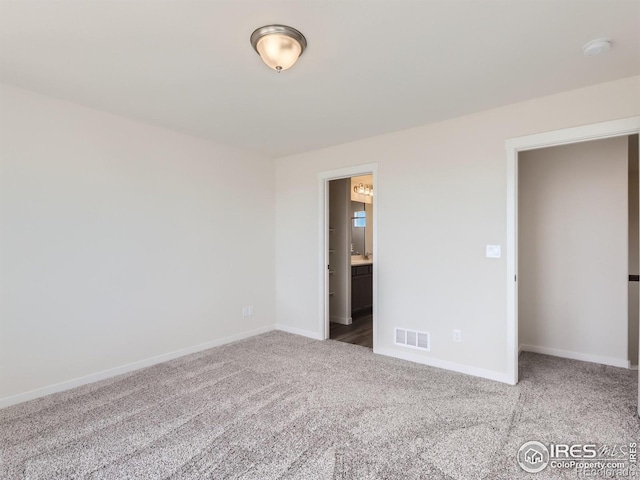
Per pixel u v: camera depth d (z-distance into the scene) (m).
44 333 2.67
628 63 2.20
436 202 3.26
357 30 1.84
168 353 3.45
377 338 3.65
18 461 1.87
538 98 2.73
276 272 4.65
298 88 2.54
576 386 2.78
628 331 3.50
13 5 1.62
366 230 6.92
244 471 1.78
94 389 2.77
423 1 1.61
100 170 2.98
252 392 2.69
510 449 1.95
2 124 2.47
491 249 2.96
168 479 1.73
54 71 2.29
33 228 2.62
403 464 1.83
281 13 1.70
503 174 2.90
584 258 3.45
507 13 1.71
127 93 2.63
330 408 2.43
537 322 3.70
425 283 3.33
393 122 3.25
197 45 1.98
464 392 2.67
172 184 3.50
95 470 1.80
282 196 4.58
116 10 1.67
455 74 2.34
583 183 3.46
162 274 3.41
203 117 3.12
